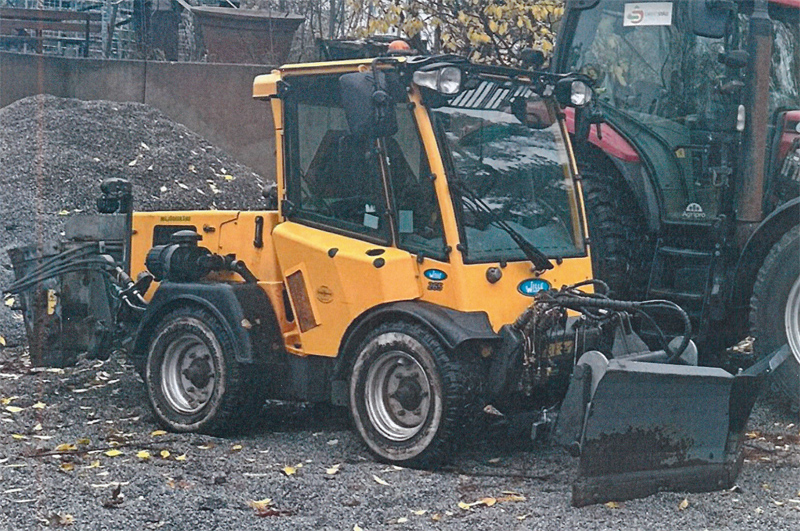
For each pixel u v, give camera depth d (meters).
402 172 7.66
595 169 10.28
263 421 8.80
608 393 6.63
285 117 8.30
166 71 17.08
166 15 19.08
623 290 9.85
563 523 6.30
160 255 8.55
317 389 8.13
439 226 7.50
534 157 8.06
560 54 10.66
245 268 8.43
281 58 17.30
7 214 13.52
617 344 8.00
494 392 7.41
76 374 10.02
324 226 8.09
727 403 7.11
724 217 9.33
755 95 9.20
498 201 7.78
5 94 16.80
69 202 13.96
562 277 7.95
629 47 10.23
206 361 8.37
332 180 8.07
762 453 7.94
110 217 9.55
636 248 9.93
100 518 6.18
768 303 8.87
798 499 6.89
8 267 10.03
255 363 8.07
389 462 7.52
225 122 17.09
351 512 6.43
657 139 9.92
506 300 7.60
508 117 7.98
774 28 9.92
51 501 6.46
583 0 10.55
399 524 6.25
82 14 18.56
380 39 9.54
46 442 7.86
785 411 8.98
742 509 6.67
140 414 8.84
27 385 9.55
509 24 14.45
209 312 8.30
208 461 7.47
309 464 7.49
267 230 8.38
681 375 6.80
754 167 9.20
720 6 8.91
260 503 6.52
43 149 14.82
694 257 9.44
